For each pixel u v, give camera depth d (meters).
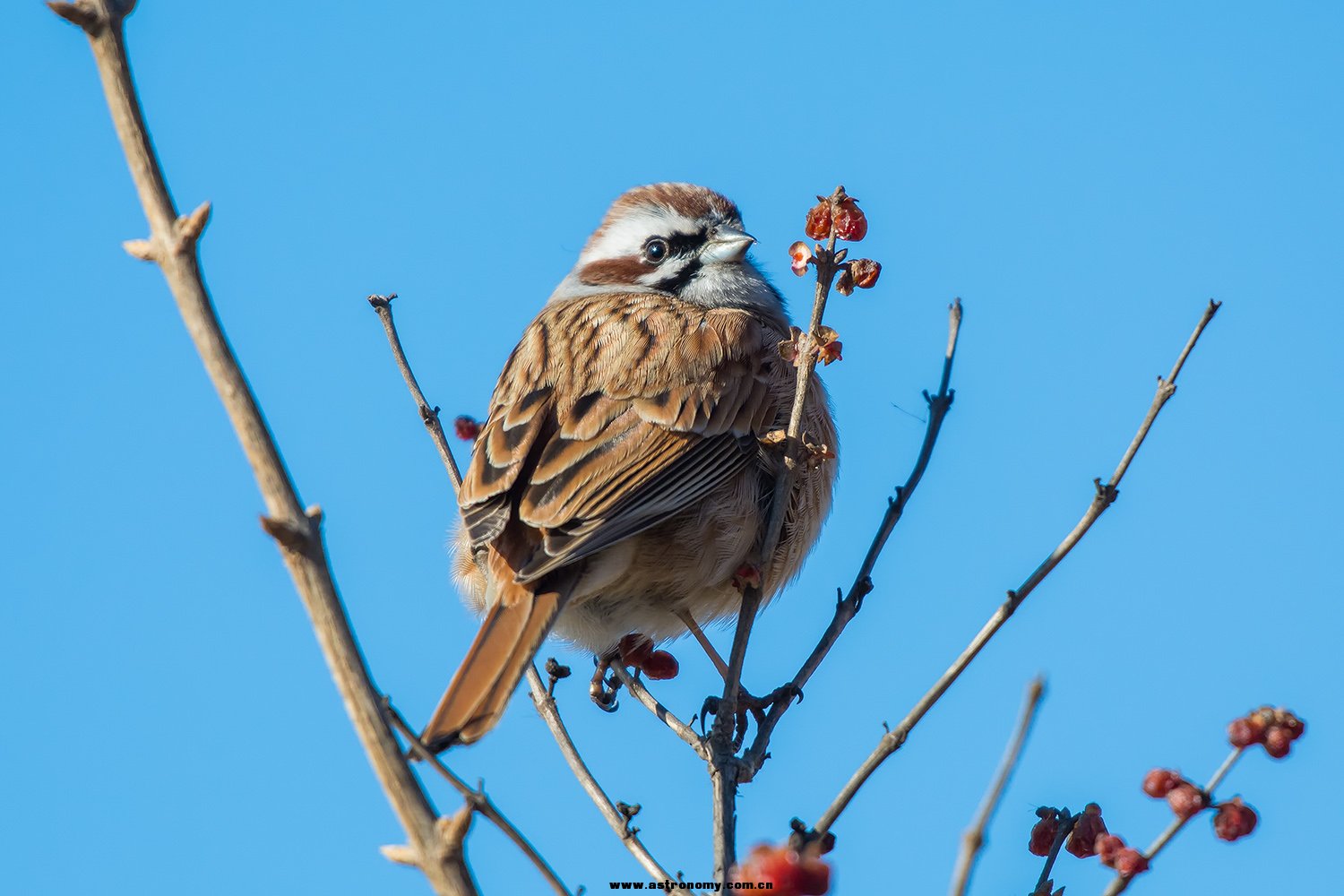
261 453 5.46
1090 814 7.52
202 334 5.52
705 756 8.75
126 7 5.67
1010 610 7.21
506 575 9.99
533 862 5.57
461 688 8.63
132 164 5.61
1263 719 6.61
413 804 5.33
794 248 9.03
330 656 5.39
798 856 5.62
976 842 5.34
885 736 6.78
